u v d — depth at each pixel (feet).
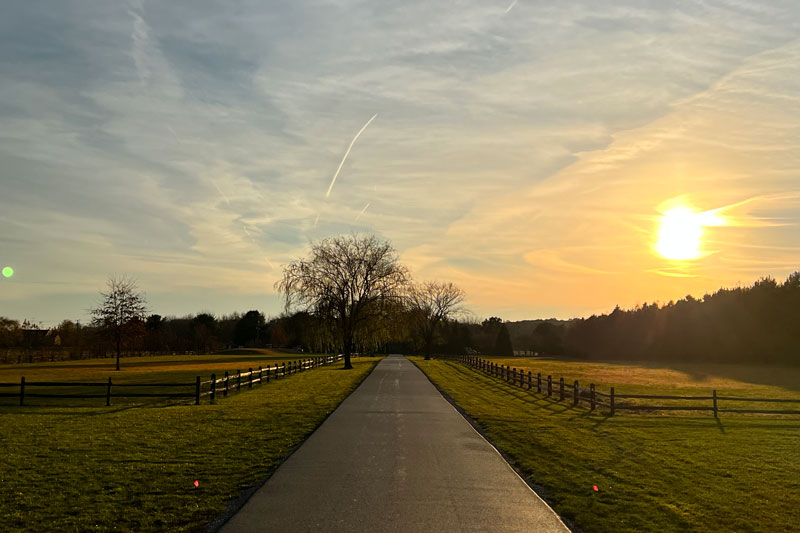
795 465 42.73
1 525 26.66
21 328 371.56
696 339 282.77
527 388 110.32
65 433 52.11
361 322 182.09
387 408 72.64
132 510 28.89
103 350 296.71
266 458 41.14
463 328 399.03
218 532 25.29
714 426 64.44
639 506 30.86
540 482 35.70
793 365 236.22
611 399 74.84
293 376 138.00
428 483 33.96
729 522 28.53
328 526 25.96
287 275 175.63
